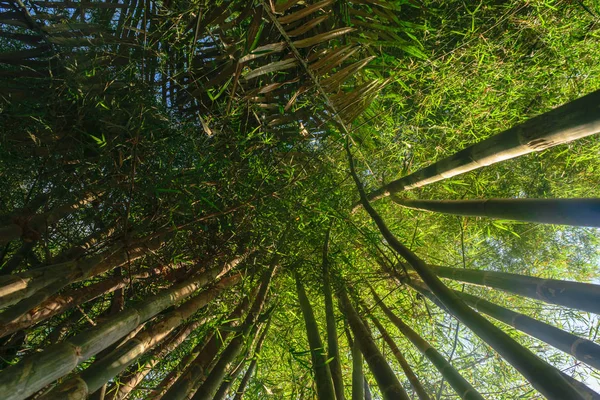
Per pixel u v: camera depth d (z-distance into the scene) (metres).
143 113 2.78
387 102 4.06
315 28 2.82
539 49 3.63
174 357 2.90
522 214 1.81
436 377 3.82
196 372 2.13
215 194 3.04
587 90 3.60
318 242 3.51
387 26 2.92
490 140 1.97
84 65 2.90
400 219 4.32
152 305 1.85
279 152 3.35
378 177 4.13
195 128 3.12
